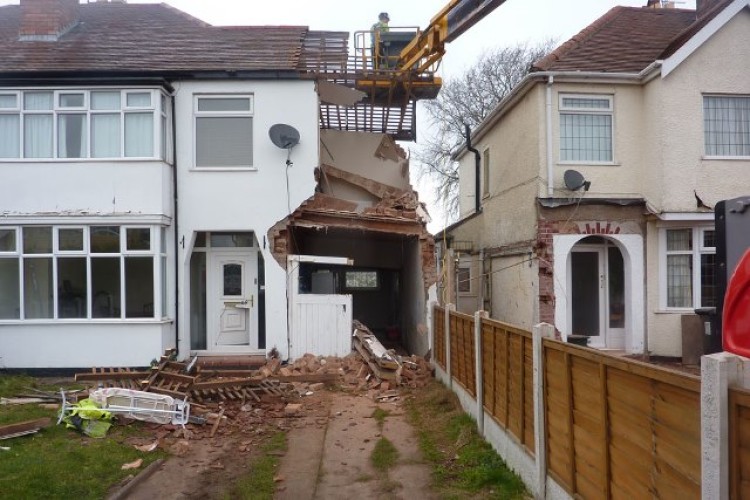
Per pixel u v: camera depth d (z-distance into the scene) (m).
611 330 14.13
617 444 3.96
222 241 13.62
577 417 4.62
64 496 5.70
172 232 12.96
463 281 19.80
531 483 5.60
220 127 13.19
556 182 13.59
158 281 12.34
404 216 13.59
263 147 13.12
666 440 3.35
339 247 16.61
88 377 10.54
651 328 13.45
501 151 16.58
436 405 9.27
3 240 12.42
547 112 13.59
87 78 12.34
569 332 13.90
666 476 3.35
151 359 12.17
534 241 13.69
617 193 13.71
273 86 13.16
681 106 13.09
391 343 17.23
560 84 13.67
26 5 14.61
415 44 15.27
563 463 4.90
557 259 13.46
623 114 13.77
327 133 17.66
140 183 12.40
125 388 9.38
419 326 13.60
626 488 3.84
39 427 7.72
